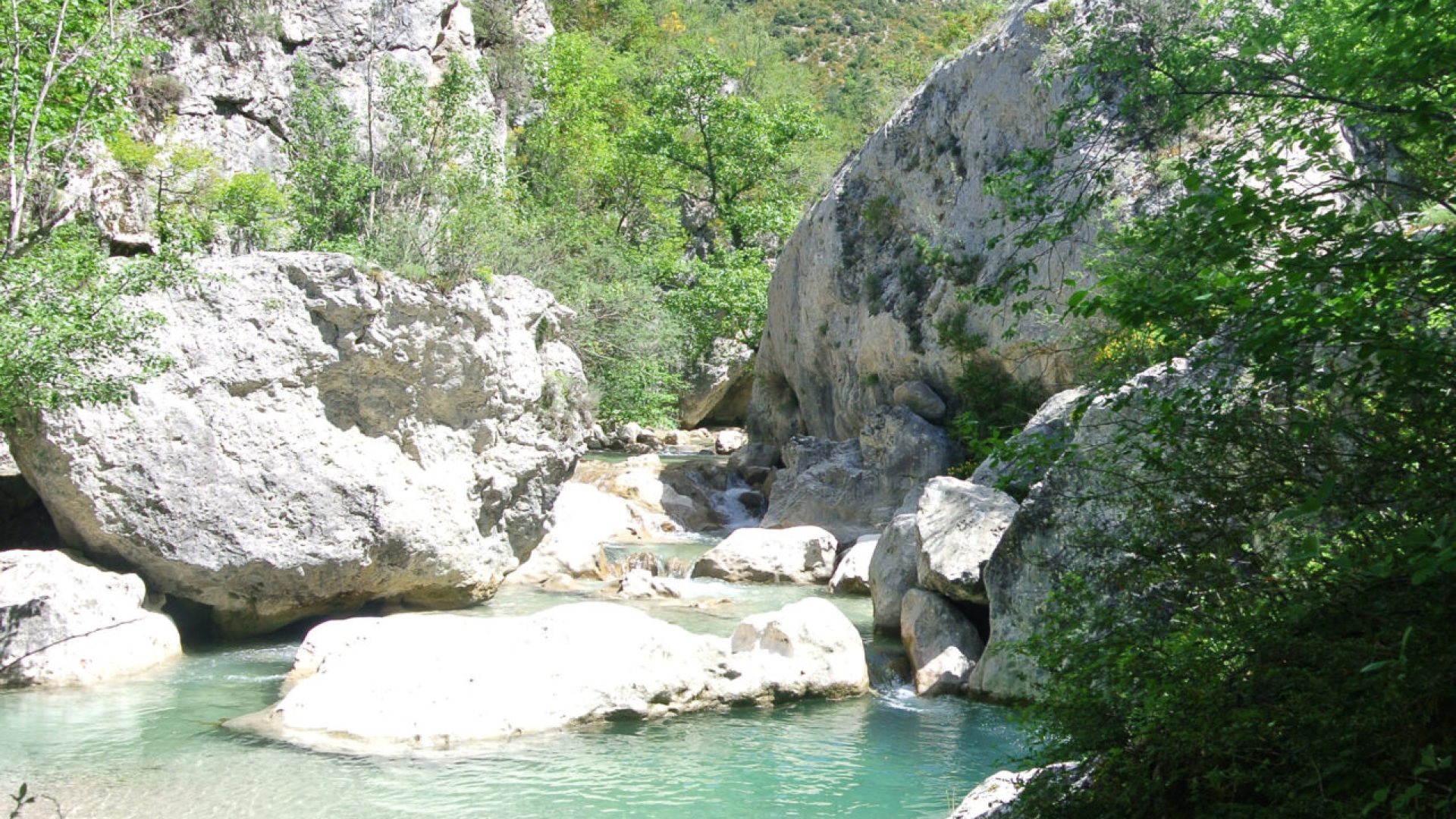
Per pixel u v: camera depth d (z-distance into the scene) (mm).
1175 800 5059
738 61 43938
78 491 12961
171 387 13562
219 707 11141
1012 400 21844
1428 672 4246
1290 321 4602
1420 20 4805
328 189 23141
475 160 26766
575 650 11375
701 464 27781
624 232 42781
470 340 16031
